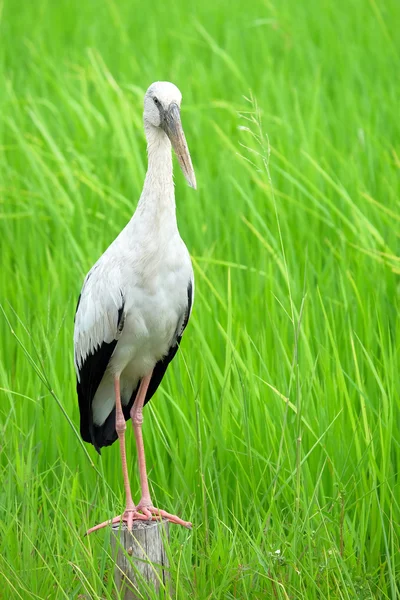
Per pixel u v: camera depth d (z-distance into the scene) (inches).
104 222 565.0
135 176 593.9
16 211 616.1
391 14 983.0
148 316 354.9
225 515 364.5
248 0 1055.0
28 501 350.0
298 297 474.6
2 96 766.5
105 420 388.2
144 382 373.7
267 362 425.7
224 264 491.8
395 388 397.4
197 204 575.5
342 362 435.8
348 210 567.2
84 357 372.2
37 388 420.8
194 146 681.0
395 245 531.2
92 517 359.9
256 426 395.5
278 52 906.7
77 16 1075.3
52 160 666.2
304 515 353.7
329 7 1013.2
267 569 325.7
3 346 474.9
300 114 704.4
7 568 327.6
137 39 968.9
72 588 331.6
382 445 366.9
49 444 403.5
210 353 416.5
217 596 321.1
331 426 384.2
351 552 343.9
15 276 528.1
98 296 358.6
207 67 887.7
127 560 315.6
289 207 581.0
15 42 975.0
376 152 642.8
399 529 350.6
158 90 359.3
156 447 388.2
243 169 619.8
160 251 350.0
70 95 776.9
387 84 795.4
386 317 465.1
